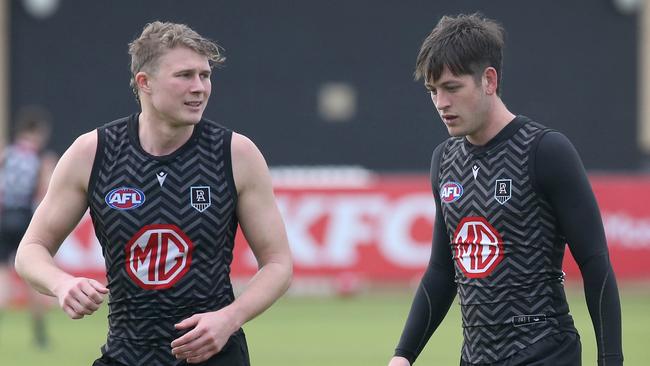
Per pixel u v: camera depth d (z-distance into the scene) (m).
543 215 17.19
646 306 56.44
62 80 76.81
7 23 76.38
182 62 16.88
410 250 59.88
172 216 17.17
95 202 17.36
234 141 17.44
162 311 17.23
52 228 17.66
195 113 17.02
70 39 76.75
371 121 76.38
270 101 76.62
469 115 17.22
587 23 76.44
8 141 76.44
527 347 17.12
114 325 17.56
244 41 76.44
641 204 60.03
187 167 17.25
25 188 48.19
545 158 17.06
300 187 60.19
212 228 17.25
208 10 76.44
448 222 17.92
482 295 17.41
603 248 17.17
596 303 17.20
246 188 17.48
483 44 17.16
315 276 60.22
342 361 38.38
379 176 76.19
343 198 60.09
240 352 17.80
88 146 17.45
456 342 43.84
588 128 76.88
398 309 55.91
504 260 17.28
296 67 76.50
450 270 18.48
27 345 43.91
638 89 76.69
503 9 76.31
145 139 17.41
